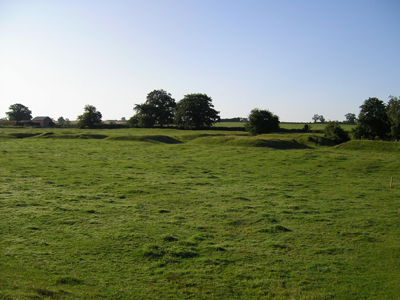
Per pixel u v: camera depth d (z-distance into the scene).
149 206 22.05
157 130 128.50
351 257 14.41
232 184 31.62
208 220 19.39
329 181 34.19
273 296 10.82
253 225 18.75
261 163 46.72
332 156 51.38
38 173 33.22
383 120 91.06
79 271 11.75
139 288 10.80
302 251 15.05
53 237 15.24
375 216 21.12
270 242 16.05
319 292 11.17
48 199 22.61
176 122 139.62
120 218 18.89
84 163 42.09
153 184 29.59
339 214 21.45
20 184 27.31
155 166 41.56
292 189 29.86
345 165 44.06
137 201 23.33
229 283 11.63
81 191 25.80
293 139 81.06
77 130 127.94
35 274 11.05
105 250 13.98
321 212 21.94
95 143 74.81
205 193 26.81
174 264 12.98
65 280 10.81
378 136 93.44
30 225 16.72
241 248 15.11
